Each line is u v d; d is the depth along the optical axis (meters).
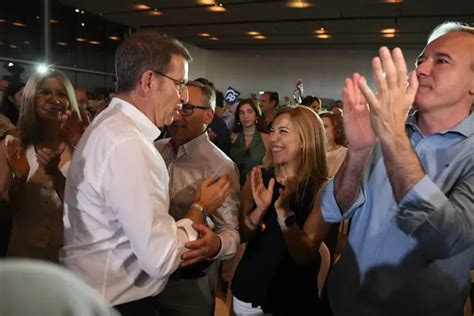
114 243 0.99
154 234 0.93
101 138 0.95
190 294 1.50
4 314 0.29
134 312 1.04
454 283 0.86
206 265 1.49
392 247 0.89
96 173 0.94
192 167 1.53
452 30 0.91
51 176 1.45
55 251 1.51
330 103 11.97
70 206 1.03
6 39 6.36
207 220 1.32
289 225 1.25
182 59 1.08
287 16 7.80
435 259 0.82
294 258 1.27
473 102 0.88
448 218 0.70
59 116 1.55
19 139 1.54
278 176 1.45
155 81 1.03
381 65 0.69
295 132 1.40
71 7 7.71
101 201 0.96
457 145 0.84
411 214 0.73
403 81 0.69
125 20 8.76
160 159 1.01
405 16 7.25
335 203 0.98
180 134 1.52
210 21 8.57
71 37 8.02
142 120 1.03
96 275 0.98
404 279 0.88
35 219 1.50
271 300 1.32
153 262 0.93
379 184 0.94
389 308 0.90
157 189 0.97
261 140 3.38
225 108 5.79
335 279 1.02
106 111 1.05
